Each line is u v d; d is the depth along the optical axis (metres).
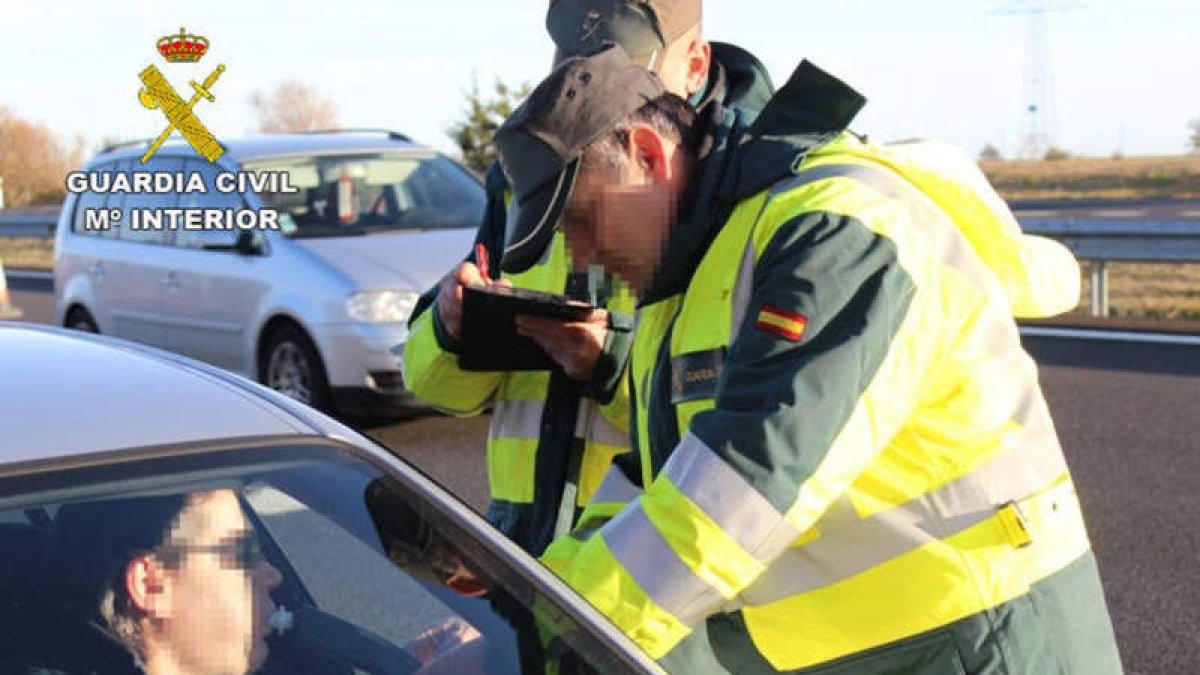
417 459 7.14
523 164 2.21
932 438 2.07
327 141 8.51
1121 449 7.11
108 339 2.49
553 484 3.04
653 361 2.43
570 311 2.84
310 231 7.85
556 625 1.99
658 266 2.26
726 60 2.79
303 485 2.06
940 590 2.08
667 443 2.31
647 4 2.61
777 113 2.23
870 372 1.98
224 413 2.13
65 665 1.86
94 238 9.04
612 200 2.21
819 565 2.13
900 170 2.17
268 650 2.04
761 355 1.99
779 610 2.16
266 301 7.66
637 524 2.02
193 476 1.99
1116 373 9.11
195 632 1.97
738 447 1.95
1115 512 6.02
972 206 2.17
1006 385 2.12
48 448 1.95
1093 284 12.14
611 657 1.95
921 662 2.10
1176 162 39.72
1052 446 2.15
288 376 7.64
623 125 2.19
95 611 1.90
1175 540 5.61
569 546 2.33
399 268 7.46
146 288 8.50
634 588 2.00
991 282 2.12
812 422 1.94
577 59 2.22
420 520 2.14
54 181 29.44
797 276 2.00
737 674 2.27
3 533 1.87
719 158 2.25
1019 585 2.08
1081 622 2.14
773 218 2.11
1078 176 37.31
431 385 3.18
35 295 16.30
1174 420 7.71
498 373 3.18
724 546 1.96
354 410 7.38
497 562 2.10
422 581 2.09
